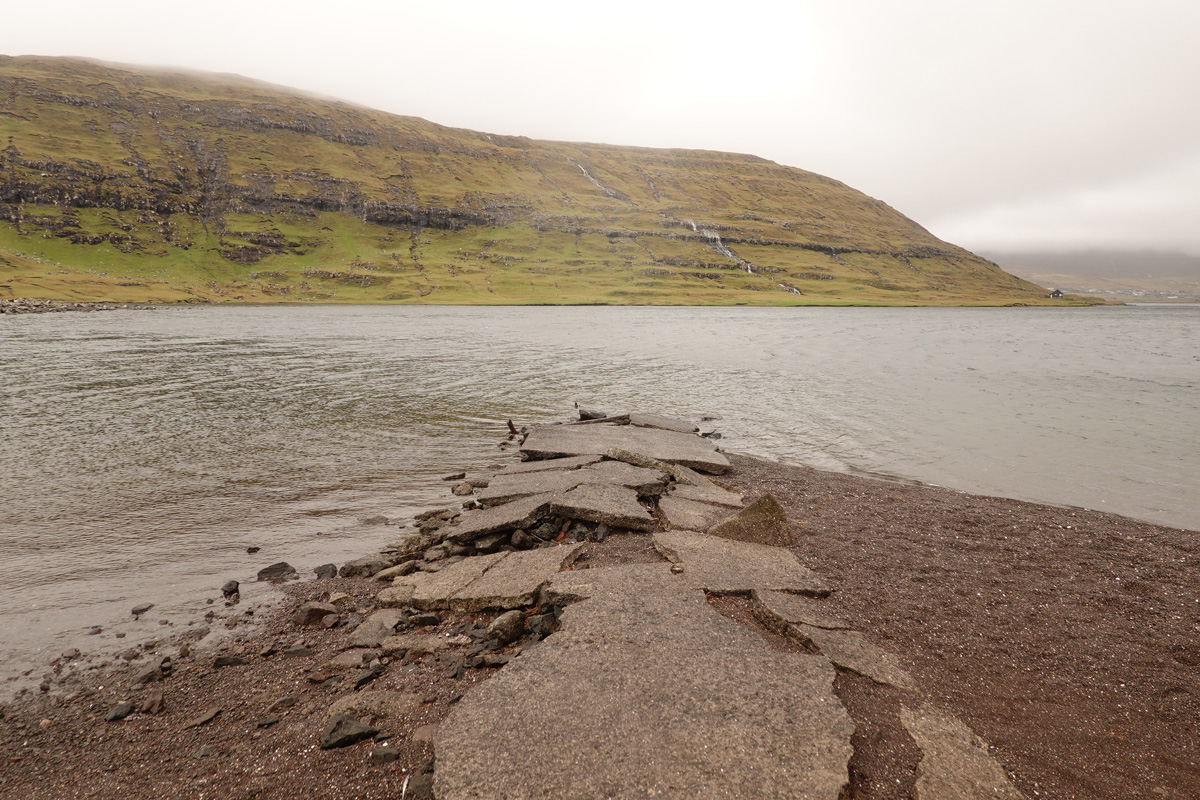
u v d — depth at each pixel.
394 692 6.71
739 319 119.25
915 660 7.29
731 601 8.59
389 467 18.03
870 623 8.20
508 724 5.57
